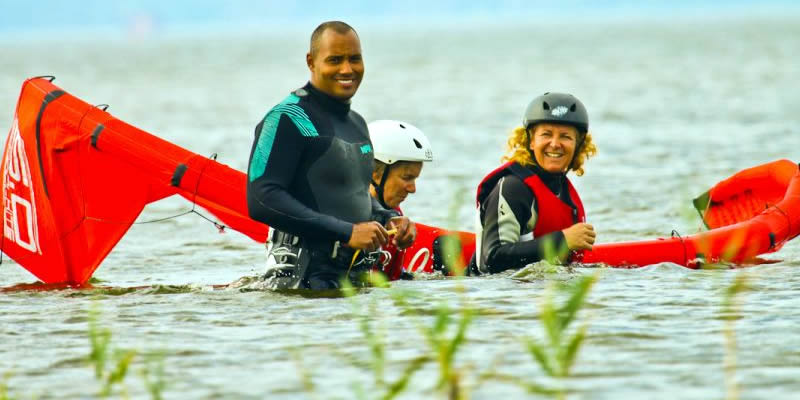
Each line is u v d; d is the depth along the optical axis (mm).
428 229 27016
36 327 18547
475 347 16234
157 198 25375
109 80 175875
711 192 30141
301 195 21438
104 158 25016
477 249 24656
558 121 23703
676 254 24875
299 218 20750
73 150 25047
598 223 34719
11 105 112875
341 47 21484
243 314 19234
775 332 16938
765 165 29375
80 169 25094
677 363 15164
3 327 18562
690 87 119625
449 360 12953
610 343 16406
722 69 154250
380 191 24016
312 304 20000
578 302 12180
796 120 75250
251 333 17609
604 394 13734
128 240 33594
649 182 45750
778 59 176875
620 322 17891
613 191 42969
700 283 21781
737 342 16312
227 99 124000
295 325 18156
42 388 14562
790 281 21906
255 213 21125
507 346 16234
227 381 14695
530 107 24141
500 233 23531
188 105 114375
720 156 55469
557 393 13820
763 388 13844
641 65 174750
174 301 20812
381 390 14102
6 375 15242
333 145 21453
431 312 19016
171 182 24875
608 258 24625
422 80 150875
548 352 15766
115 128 25016
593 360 15414
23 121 25609
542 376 14602
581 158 24469
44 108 25281
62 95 25531
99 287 24016
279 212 20844
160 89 148500
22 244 25688
